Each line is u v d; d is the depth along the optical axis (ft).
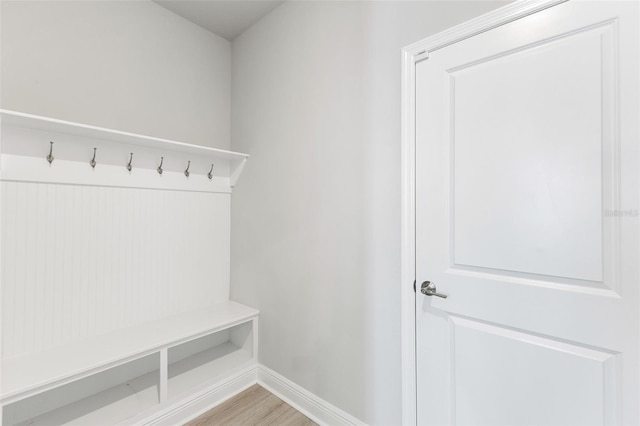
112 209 5.68
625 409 2.88
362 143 4.88
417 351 4.31
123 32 5.92
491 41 3.61
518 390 3.49
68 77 5.25
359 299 4.95
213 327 5.96
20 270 4.68
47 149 4.93
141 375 6.10
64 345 5.07
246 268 7.18
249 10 6.59
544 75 3.26
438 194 4.07
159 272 6.35
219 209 7.45
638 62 2.78
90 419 4.84
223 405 5.95
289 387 6.05
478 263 3.76
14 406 4.67
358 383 4.98
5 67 4.64
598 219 2.99
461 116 3.86
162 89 6.52
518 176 3.45
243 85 7.36
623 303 2.87
